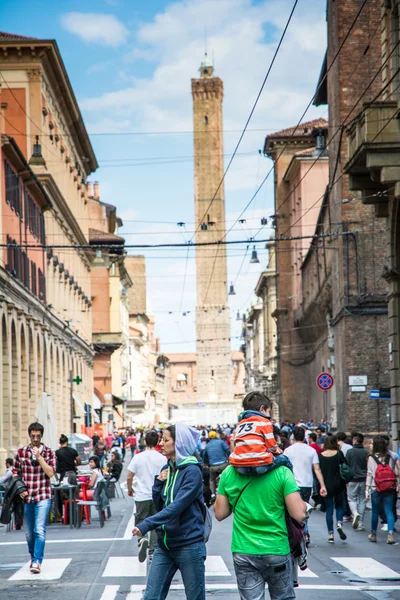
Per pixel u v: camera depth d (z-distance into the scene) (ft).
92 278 419.54
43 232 236.63
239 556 35.22
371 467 85.81
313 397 293.43
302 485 78.59
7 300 183.21
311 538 88.43
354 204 173.47
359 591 58.18
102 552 80.12
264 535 35.17
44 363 235.20
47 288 249.55
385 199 125.39
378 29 173.06
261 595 35.27
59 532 99.86
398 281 126.62
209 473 125.80
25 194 209.67
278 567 35.01
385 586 60.23
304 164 299.17
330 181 189.88
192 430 41.09
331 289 208.64
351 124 117.19
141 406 535.60
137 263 639.35
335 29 176.35
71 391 264.52
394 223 124.06
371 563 71.20
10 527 103.50
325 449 84.48
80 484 110.93
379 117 110.11
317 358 276.62
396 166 110.52
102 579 63.52
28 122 239.30
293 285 327.26
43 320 231.50
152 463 66.74
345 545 82.79
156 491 40.96
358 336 171.73
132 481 67.82
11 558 78.38
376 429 169.99
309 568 68.74
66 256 288.92
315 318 262.06
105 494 116.06
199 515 40.24
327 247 197.26
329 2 181.98
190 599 39.40
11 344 192.03
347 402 171.32
